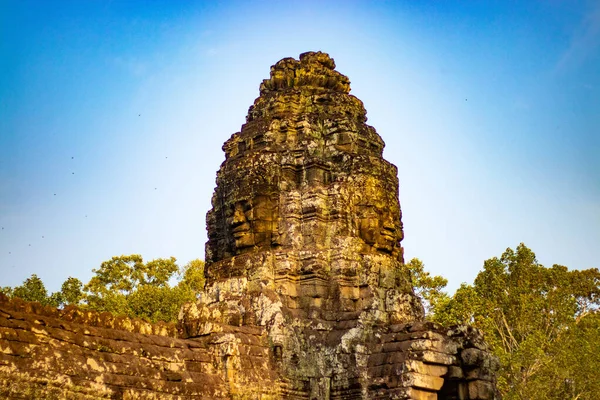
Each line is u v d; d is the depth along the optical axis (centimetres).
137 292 5081
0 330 2042
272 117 3238
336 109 3291
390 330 2844
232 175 3147
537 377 4375
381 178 3167
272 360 2727
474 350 2736
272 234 3030
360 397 2712
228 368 2559
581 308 5997
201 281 5662
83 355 2203
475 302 4806
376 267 2975
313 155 3131
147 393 2288
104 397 2178
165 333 2630
